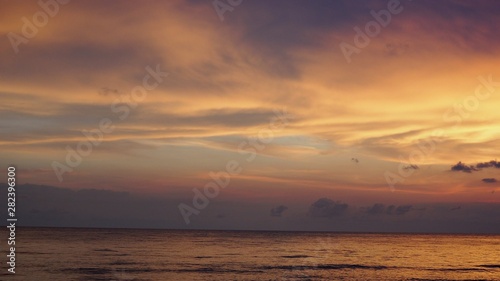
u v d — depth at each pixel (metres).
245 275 48.88
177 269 52.69
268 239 142.12
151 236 142.38
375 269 56.19
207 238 138.38
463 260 71.19
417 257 76.00
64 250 73.69
